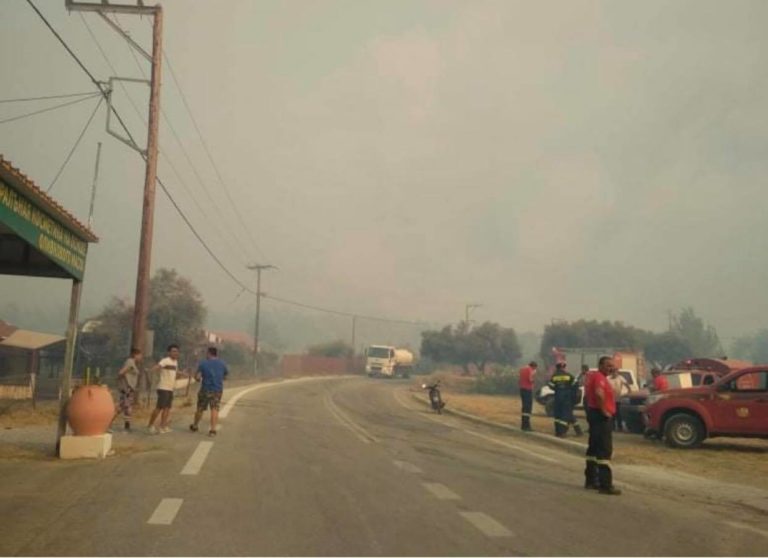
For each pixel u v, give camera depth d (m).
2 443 13.54
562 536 8.08
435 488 10.80
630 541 8.00
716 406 17.45
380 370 72.88
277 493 9.95
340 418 23.52
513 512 9.27
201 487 10.12
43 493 9.40
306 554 7.00
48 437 14.53
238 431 17.45
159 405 15.97
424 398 38.69
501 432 21.67
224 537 7.52
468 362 88.25
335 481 11.09
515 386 50.53
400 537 7.75
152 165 21.88
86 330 47.25
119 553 6.83
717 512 10.10
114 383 34.97
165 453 13.12
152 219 21.81
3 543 7.08
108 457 12.41
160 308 47.59
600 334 77.31
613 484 12.23
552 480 12.21
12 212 9.95
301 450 14.59
